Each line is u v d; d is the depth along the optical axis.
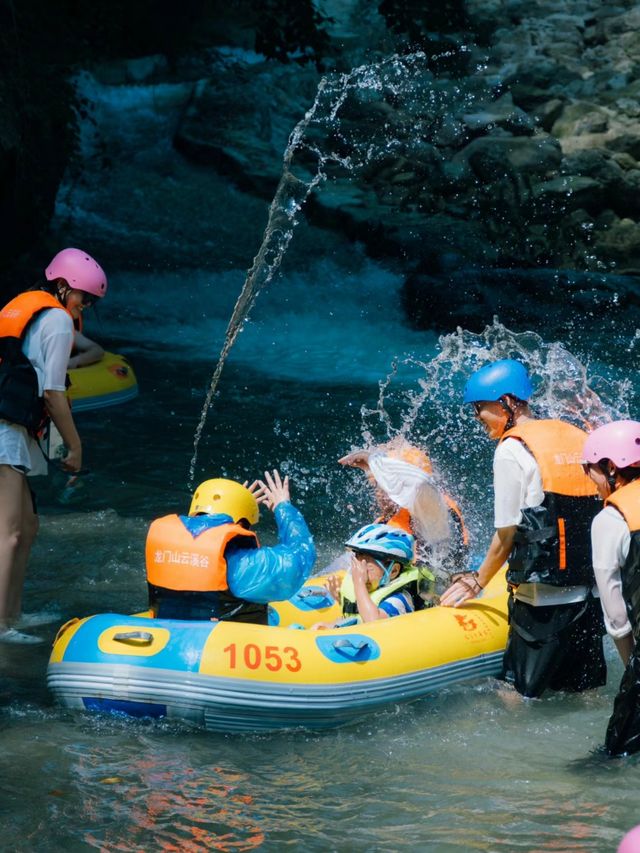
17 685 5.23
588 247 16.73
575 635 5.14
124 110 19.98
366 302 15.36
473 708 5.05
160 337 14.03
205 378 12.27
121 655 4.72
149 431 10.23
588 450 4.52
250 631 4.80
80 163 18.05
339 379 12.50
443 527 5.60
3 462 5.77
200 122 19.72
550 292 14.58
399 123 19.17
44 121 14.55
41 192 14.38
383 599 5.41
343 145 19.05
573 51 20.78
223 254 16.95
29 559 7.03
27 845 3.85
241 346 13.80
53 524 7.71
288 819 4.05
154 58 20.97
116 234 17.31
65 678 4.79
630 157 18.23
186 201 18.36
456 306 14.52
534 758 4.57
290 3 18.81
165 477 8.92
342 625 5.47
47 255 15.84
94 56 20.48
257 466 9.32
